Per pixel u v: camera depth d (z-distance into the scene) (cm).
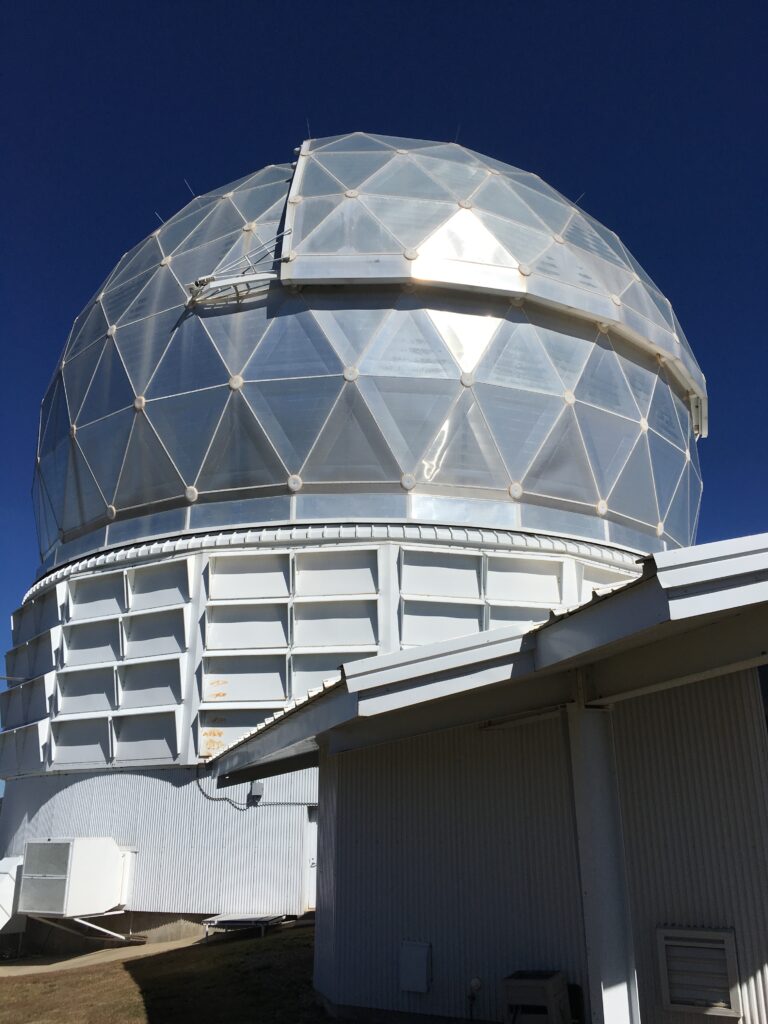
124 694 2117
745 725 810
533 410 2189
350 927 1046
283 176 2653
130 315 2472
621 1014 688
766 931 770
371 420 2111
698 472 2836
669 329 2589
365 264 2166
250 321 2236
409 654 784
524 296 2225
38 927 2122
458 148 2864
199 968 1410
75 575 2278
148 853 1991
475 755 998
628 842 852
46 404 2762
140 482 2267
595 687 767
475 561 2072
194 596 2081
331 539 2052
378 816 1063
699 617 579
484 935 939
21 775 2291
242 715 1992
